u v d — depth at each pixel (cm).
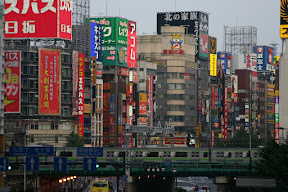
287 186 16612
